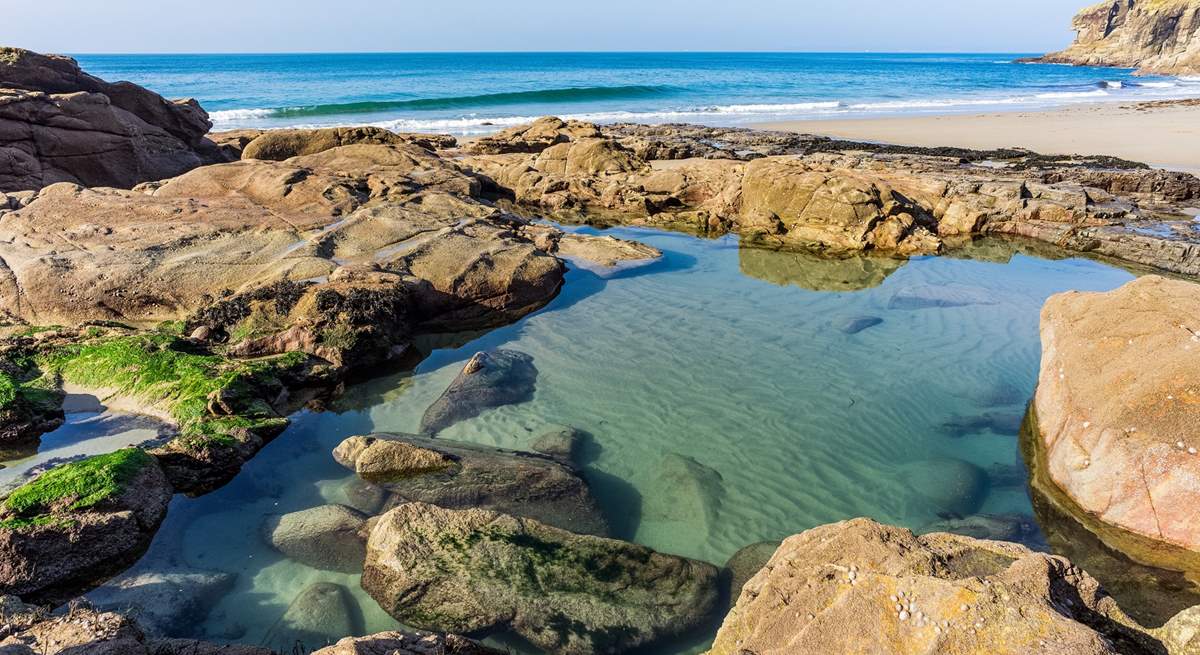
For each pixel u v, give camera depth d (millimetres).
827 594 5727
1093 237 21438
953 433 11312
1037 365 13539
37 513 7945
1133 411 8320
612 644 7031
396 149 27969
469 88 84250
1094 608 5367
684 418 11828
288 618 7398
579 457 10688
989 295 17516
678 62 194750
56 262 14742
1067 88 93062
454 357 14367
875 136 45812
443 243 17594
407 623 7305
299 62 177750
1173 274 19094
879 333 15312
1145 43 138625
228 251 16141
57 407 11031
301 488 9766
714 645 6148
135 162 25359
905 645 4930
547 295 17422
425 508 8469
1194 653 4949
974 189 25172
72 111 23453
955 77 121562
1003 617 4648
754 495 9789
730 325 15844
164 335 12984
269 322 13617
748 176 25031
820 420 11734
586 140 33750
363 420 11820
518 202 29406
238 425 10586
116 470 8633
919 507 9469
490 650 6781
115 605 7426
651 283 18797
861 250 22062
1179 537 7934
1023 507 9383
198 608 7520
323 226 18188
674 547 8789
